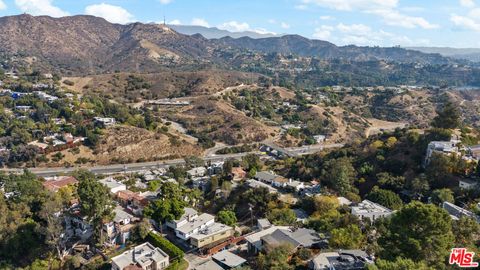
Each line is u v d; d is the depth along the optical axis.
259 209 104.38
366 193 113.12
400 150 128.50
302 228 81.88
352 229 71.62
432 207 53.47
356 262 59.94
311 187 118.75
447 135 122.31
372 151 137.25
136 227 88.44
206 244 85.38
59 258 83.75
